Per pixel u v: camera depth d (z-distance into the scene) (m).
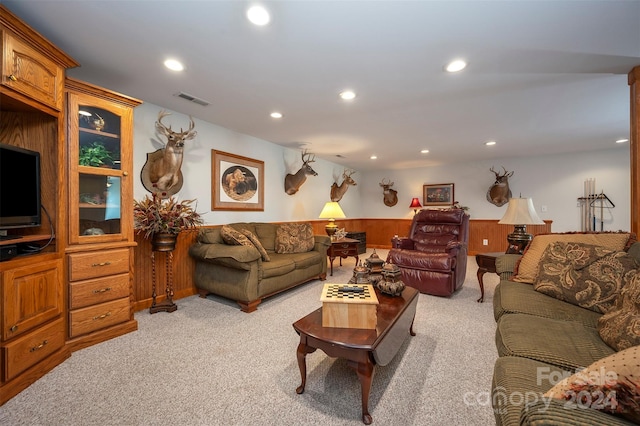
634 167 2.12
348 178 6.13
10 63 1.50
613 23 1.62
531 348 1.18
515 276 2.19
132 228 2.33
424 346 2.07
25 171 1.70
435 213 4.04
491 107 3.03
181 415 1.38
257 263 2.83
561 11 1.53
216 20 1.62
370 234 7.54
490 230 6.04
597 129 3.84
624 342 1.09
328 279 4.09
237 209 3.94
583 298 1.60
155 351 1.99
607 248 1.76
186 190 3.30
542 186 5.61
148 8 1.52
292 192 4.94
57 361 1.79
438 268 3.19
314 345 1.46
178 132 3.21
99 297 2.10
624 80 2.38
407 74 2.28
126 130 2.29
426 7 1.50
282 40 1.81
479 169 6.21
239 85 2.49
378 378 1.68
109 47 1.90
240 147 4.01
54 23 1.65
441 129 3.84
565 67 2.16
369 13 1.56
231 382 1.64
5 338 1.49
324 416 1.38
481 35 1.75
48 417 1.36
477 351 2.00
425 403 1.47
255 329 2.36
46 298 1.74
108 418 1.35
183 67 2.17
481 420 1.35
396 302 1.94
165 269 3.04
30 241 1.69
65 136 1.96
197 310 2.80
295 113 3.21
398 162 6.39
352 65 2.13
